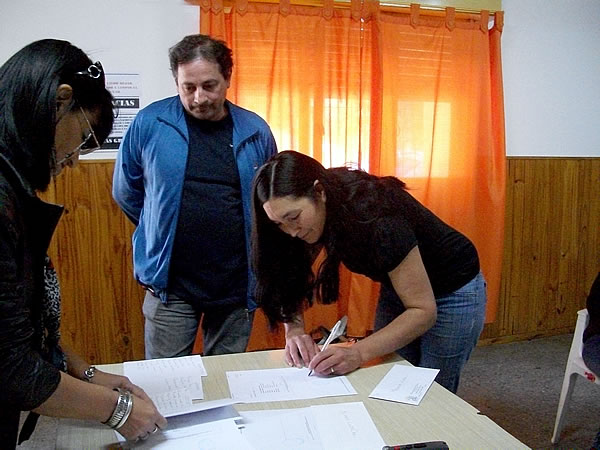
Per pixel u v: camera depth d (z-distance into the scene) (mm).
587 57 3357
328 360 1329
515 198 3295
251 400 1203
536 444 2291
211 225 1834
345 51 2781
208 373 1356
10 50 2434
